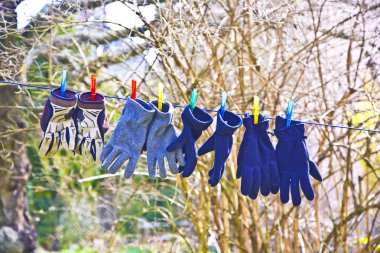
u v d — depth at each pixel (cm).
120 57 495
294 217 473
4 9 442
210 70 453
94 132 265
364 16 432
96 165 650
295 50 473
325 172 509
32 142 585
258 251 467
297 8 452
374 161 493
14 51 419
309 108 482
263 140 280
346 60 479
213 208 484
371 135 455
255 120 279
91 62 500
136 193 588
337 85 480
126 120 263
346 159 461
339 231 459
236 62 489
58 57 510
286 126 280
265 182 274
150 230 706
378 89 466
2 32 414
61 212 927
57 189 657
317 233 475
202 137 466
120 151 262
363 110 443
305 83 490
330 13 464
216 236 482
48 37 476
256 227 467
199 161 466
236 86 481
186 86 442
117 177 641
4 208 582
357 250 471
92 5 446
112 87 498
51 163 736
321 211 533
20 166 584
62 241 914
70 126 265
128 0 405
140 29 454
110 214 749
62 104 258
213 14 447
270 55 480
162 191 633
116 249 703
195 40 397
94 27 456
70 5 391
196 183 498
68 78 505
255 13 429
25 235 592
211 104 452
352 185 452
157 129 264
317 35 473
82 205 781
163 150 267
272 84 454
